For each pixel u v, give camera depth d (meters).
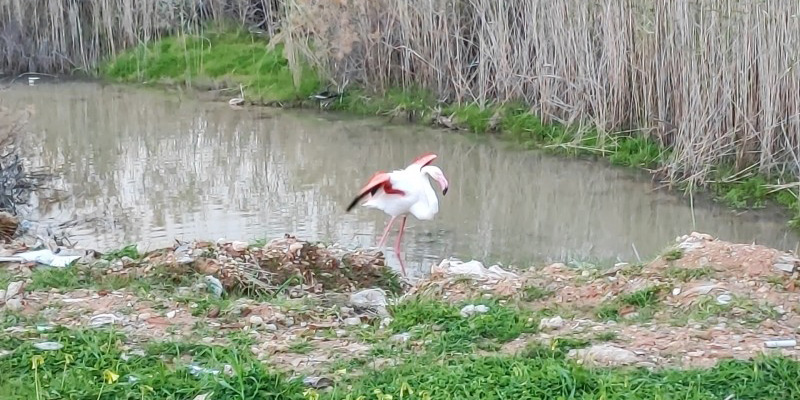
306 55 18.05
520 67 15.54
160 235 10.18
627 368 5.28
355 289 8.10
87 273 7.48
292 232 10.32
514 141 14.86
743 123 12.11
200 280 7.43
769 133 11.80
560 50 14.66
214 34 20.80
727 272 6.99
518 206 11.54
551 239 10.24
